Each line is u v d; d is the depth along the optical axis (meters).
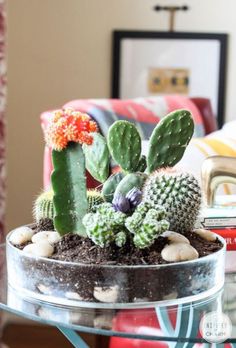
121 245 0.81
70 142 0.83
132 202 0.81
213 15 2.28
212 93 2.31
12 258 0.86
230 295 0.85
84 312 0.81
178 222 0.85
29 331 2.27
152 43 2.29
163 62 2.30
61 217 0.84
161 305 0.81
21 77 2.29
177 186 0.84
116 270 0.79
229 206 1.00
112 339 1.32
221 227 0.94
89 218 0.81
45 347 2.15
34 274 0.83
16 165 2.31
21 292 0.85
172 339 0.76
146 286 0.80
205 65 2.30
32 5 2.26
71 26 2.27
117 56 2.28
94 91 2.30
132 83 2.30
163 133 0.86
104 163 0.88
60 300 0.82
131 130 0.86
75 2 2.26
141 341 1.24
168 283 0.80
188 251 0.81
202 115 1.88
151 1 2.27
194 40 2.29
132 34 2.28
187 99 1.78
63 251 0.83
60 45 2.28
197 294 0.83
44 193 0.97
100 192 0.90
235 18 2.28
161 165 0.87
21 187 2.32
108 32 2.28
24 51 2.28
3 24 1.95
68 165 0.84
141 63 2.29
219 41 2.29
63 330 0.92
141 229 0.79
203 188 0.94
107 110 1.46
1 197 2.03
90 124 0.83
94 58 2.28
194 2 2.28
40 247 0.83
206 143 1.35
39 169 2.31
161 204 0.84
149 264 0.80
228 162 0.92
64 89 2.29
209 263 0.83
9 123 2.30
